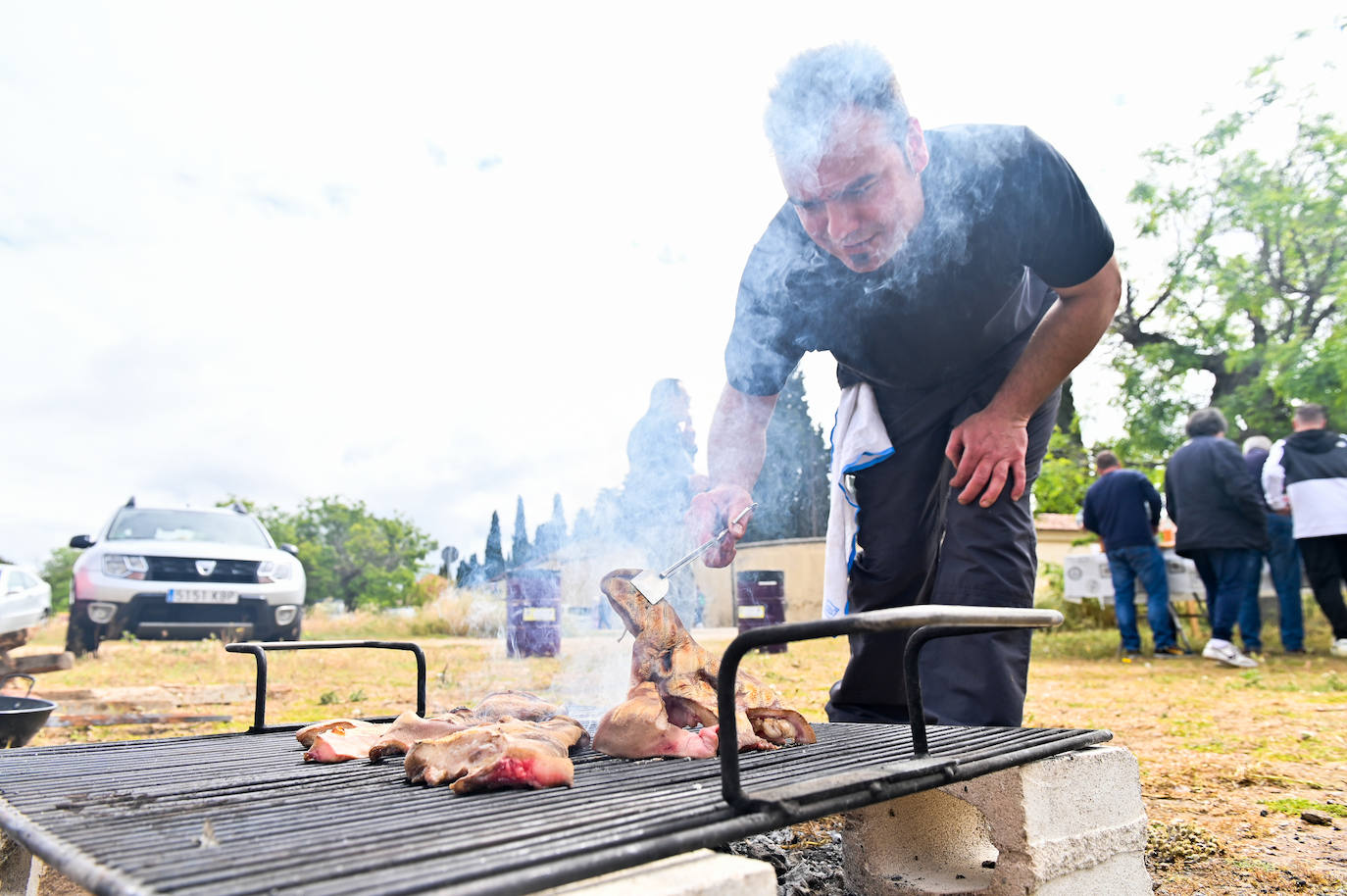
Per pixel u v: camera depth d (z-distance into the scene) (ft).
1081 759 6.24
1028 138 8.52
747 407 11.11
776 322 10.61
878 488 10.50
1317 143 48.08
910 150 8.38
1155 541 30.94
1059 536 53.06
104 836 4.54
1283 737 14.39
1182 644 31.94
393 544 111.45
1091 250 8.55
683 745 6.86
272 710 19.90
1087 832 6.15
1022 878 5.70
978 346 9.78
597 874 3.71
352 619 67.56
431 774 5.99
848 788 4.71
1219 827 9.27
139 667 28.50
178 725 18.28
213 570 32.71
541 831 4.28
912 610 4.50
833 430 10.97
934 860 6.95
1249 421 49.60
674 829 4.17
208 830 4.44
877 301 9.62
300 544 111.45
